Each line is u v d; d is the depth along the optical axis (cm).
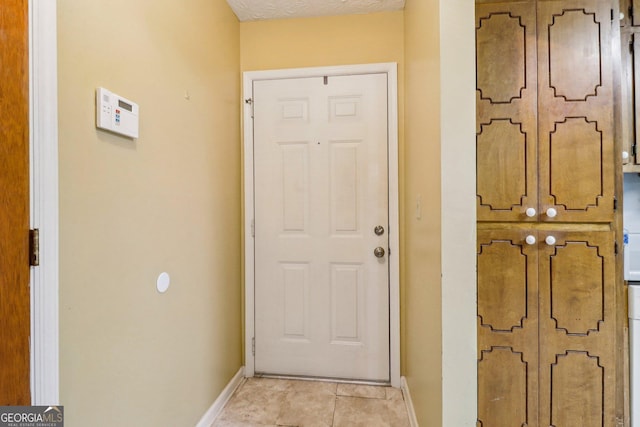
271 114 207
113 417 103
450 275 108
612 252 128
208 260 165
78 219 91
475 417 108
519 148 131
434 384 121
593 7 128
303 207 206
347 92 202
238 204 205
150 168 121
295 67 205
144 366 118
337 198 203
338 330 204
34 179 80
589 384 128
